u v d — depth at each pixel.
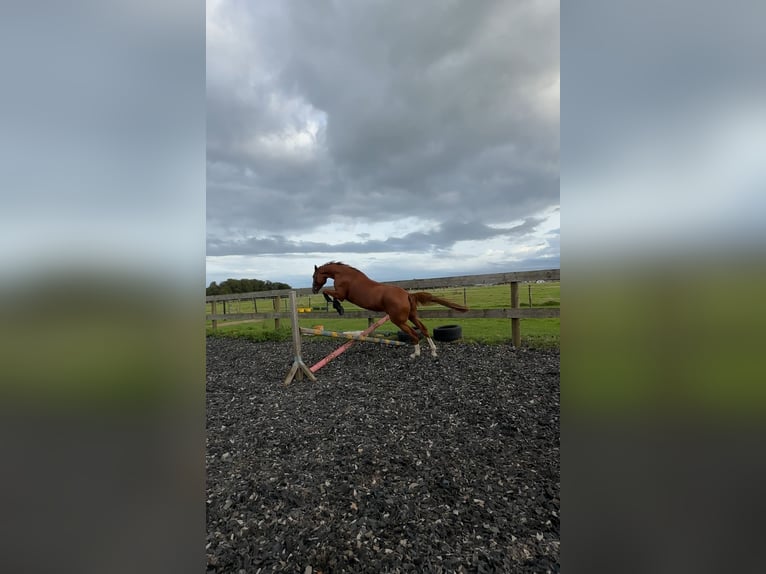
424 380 3.92
